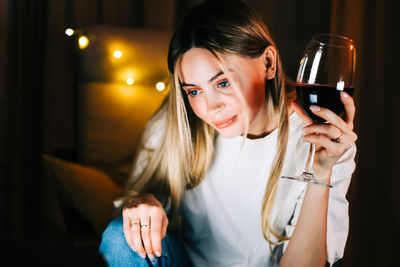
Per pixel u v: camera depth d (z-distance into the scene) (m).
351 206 1.71
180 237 1.13
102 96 1.56
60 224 1.93
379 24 1.64
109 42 1.54
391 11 1.63
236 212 1.10
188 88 0.96
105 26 1.56
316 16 1.74
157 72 1.57
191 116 1.07
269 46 0.99
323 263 0.92
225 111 0.96
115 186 1.35
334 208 0.96
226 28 0.92
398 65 1.66
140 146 1.20
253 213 1.09
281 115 1.05
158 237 0.84
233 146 1.09
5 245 0.31
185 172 1.10
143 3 1.77
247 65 0.95
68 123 1.88
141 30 1.58
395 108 1.67
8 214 1.96
